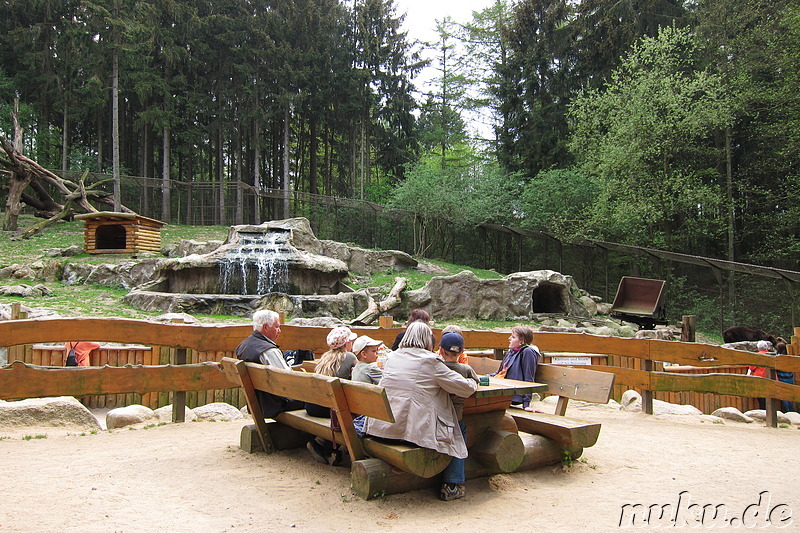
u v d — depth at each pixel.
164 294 18.94
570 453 5.58
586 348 8.95
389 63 49.47
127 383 6.64
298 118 53.28
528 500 4.55
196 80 45.62
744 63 27.88
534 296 25.00
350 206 41.19
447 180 37.50
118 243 29.72
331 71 47.41
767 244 29.17
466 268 32.56
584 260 35.50
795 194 27.19
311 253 26.38
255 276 22.38
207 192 51.94
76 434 6.18
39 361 9.74
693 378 8.78
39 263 23.83
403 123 49.62
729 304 25.42
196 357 8.97
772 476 5.46
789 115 27.14
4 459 5.11
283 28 44.69
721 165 31.50
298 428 5.53
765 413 9.33
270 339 5.86
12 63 46.25
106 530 3.55
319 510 4.12
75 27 38.06
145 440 6.03
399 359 4.60
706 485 5.08
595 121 30.36
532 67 39.03
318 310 19.58
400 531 3.77
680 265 31.42
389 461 4.45
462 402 4.77
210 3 46.06
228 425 6.94
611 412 8.93
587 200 33.03
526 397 6.93
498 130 42.97
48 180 34.09
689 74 31.86
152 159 52.97
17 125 33.22
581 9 36.44
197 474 4.84
